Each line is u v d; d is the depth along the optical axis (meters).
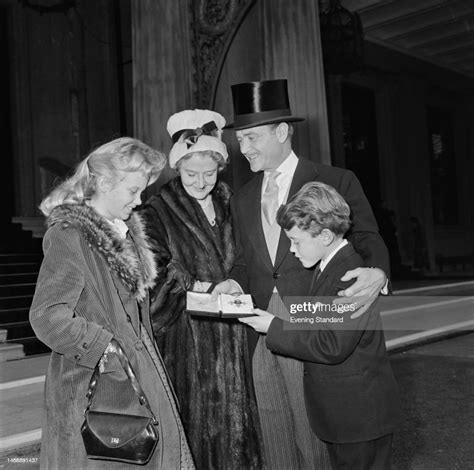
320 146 8.14
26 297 8.38
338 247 1.94
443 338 7.50
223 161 2.47
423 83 19.27
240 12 8.41
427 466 3.20
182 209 2.49
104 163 1.81
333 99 17.11
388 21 15.25
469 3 14.42
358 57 10.82
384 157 18.81
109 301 1.79
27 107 13.05
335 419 1.83
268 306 2.24
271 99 2.25
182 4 8.60
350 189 2.23
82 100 13.95
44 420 1.77
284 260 2.21
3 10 13.05
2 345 7.02
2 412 4.51
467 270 20.28
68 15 13.87
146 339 1.89
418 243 17.62
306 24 8.27
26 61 13.09
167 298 2.35
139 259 1.92
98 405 1.71
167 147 8.38
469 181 22.17
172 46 8.51
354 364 1.83
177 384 2.41
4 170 12.88
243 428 2.43
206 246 2.46
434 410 4.28
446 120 21.72
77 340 1.65
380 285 1.84
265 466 2.42
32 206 12.94
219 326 2.47
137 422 1.67
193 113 2.48
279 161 2.31
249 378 2.47
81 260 1.74
